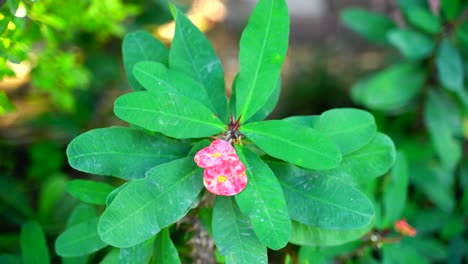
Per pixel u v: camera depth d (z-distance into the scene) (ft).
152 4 4.04
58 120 3.63
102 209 2.11
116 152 1.75
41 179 3.26
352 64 6.01
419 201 3.30
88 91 3.90
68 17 2.84
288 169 1.82
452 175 3.17
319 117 1.88
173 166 1.71
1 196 2.63
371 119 1.88
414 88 3.13
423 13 2.85
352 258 2.50
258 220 1.65
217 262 2.14
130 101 1.67
